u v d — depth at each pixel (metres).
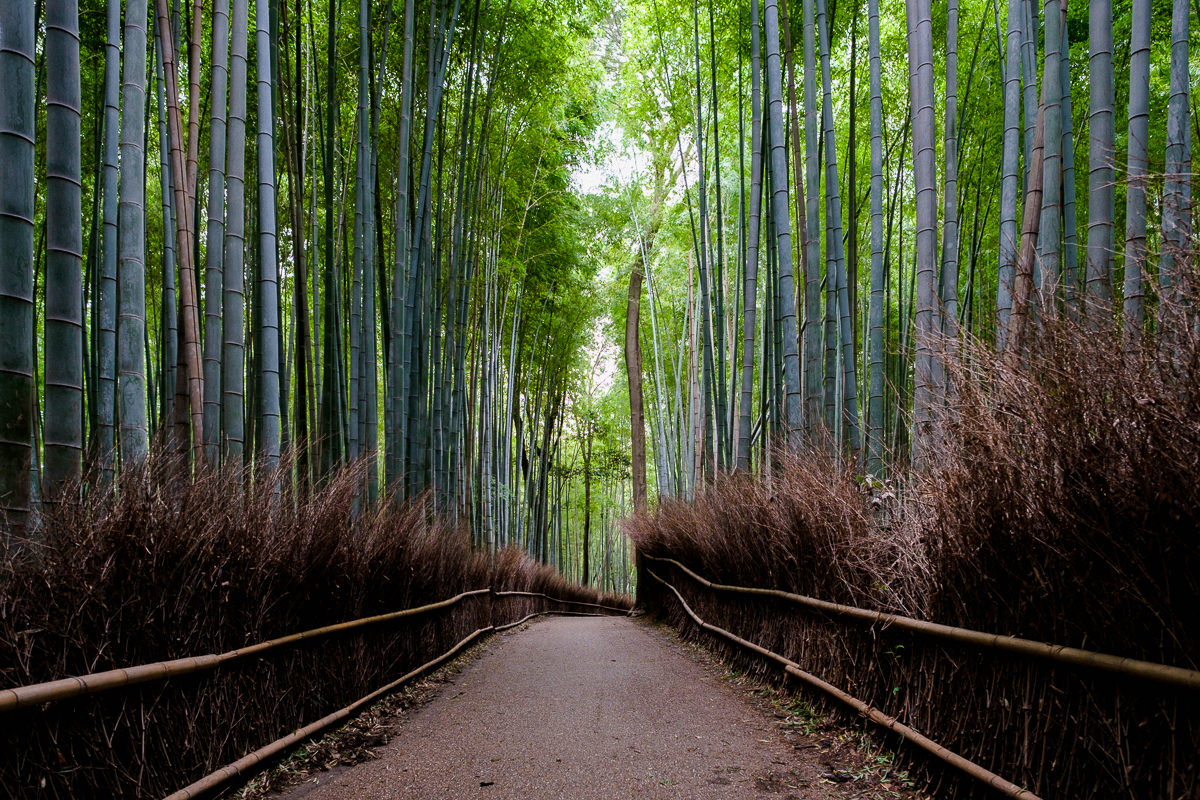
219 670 2.25
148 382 5.75
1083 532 1.56
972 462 2.02
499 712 3.35
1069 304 1.89
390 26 6.34
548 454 15.16
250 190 5.64
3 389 1.95
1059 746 1.66
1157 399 1.40
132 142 2.83
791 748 2.67
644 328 14.30
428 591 4.61
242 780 2.26
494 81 6.83
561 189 10.06
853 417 4.46
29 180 2.04
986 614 1.98
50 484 2.16
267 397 3.60
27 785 1.58
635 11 8.16
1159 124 5.30
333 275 4.93
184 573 2.14
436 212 6.57
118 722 1.82
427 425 6.57
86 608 1.84
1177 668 1.34
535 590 11.16
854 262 5.13
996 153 6.27
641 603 11.27
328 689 3.02
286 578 2.67
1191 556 1.34
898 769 2.33
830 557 3.09
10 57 2.01
